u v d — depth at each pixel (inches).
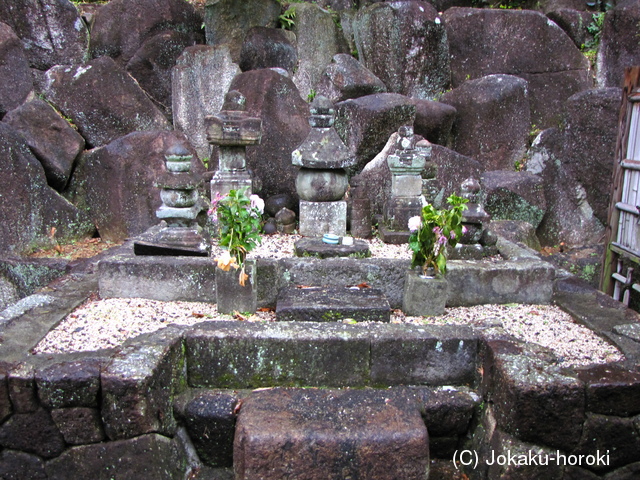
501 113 277.4
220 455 119.4
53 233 227.8
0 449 108.4
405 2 283.4
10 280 199.0
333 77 275.1
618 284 188.5
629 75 180.7
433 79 297.0
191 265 154.0
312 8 307.0
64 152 238.1
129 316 142.5
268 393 118.5
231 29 287.1
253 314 146.8
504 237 213.8
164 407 112.3
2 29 249.1
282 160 241.6
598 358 121.3
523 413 105.7
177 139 242.2
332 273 159.0
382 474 103.9
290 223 212.5
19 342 121.3
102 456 107.2
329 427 106.0
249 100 245.0
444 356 124.5
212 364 123.7
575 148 262.5
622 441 108.7
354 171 248.2
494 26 298.2
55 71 261.0
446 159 249.8
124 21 283.1
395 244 196.1
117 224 237.8
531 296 158.9
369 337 122.7
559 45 300.0
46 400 105.3
